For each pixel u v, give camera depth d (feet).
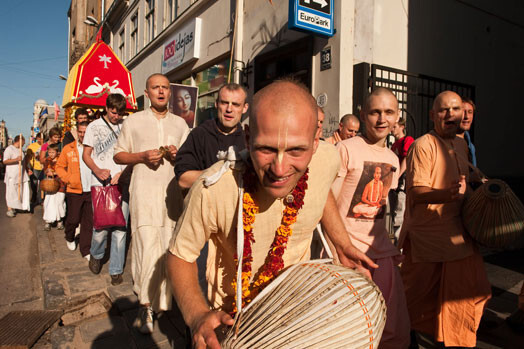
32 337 9.62
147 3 45.80
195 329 3.54
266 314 3.58
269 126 3.30
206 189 4.07
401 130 15.40
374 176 7.85
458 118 8.58
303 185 4.11
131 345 9.16
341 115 17.03
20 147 27.55
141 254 9.78
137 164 10.21
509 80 25.79
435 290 8.62
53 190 21.02
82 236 15.84
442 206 8.27
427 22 20.40
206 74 31.30
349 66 17.26
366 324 3.61
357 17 17.51
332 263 4.43
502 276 13.74
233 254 4.48
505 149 25.63
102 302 12.07
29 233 22.38
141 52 45.96
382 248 7.75
